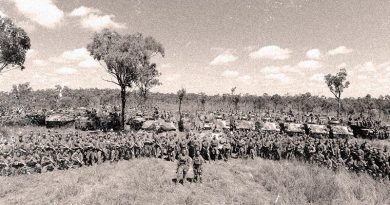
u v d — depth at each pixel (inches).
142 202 591.8
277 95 3312.0
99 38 1502.2
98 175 737.0
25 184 675.4
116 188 662.5
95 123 1491.1
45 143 832.9
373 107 2908.5
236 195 658.8
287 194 669.3
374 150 863.7
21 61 1494.8
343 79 2226.9
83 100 2866.6
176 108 3110.2
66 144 837.2
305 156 954.7
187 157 722.2
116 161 876.6
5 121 1496.1
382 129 1470.2
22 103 2422.5
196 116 1914.4
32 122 1590.8
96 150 848.3
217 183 729.0
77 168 808.9
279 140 995.9
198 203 602.5
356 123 1560.0
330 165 882.8
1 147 807.1
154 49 1579.7
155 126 1315.2
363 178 798.5
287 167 881.5
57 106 2464.3
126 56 1407.5
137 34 1557.6
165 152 964.6
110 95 3284.9
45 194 618.5
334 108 3257.9
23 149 815.7
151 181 707.4
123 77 1476.4
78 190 629.3
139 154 931.3
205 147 936.9
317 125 1390.3
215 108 3331.7
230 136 1036.5
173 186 685.9
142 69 1509.6
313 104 3189.0
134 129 1491.1
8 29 1469.0
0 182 678.5
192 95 4493.1
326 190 694.5
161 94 4990.2
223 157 964.0
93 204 569.0
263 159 980.6
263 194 687.7
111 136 931.3
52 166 787.4
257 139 1013.8
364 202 655.1
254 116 2041.1
